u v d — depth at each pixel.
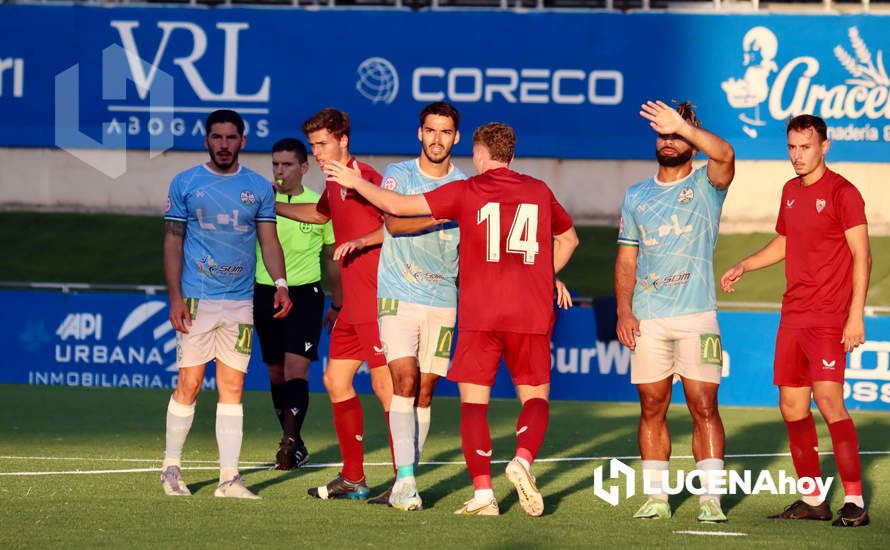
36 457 27.39
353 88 56.94
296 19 57.00
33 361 46.31
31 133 60.97
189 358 21.88
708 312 20.02
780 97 55.19
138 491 22.36
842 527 19.70
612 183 60.03
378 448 30.44
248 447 30.36
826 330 20.58
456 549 16.88
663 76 56.09
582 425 36.34
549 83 56.81
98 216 64.69
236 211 21.95
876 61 54.62
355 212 22.25
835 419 20.38
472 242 19.89
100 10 58.69
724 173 19.62
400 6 58.78
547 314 20.00
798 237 20.88
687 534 18.47
